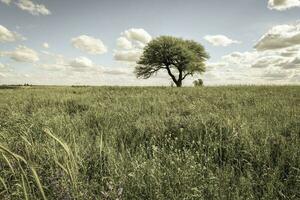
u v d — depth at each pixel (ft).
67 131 14.66
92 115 19.75
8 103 31.24
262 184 8.98
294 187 8.79
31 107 26.27
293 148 11.43
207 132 13.79
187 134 14.16
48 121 16.61
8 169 9.50
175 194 8.09
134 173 8.95
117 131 15.20
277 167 9.87
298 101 27.12
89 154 11.21
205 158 10.81
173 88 55.01
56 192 7.88
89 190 8.13
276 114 19.13
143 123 16.75
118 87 65.57
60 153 9.99
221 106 24.59
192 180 8.78
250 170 10.03
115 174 9.25
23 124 15.97
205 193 8.32
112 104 26.37
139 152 11.89
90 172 10.03
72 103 28.76
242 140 12.62
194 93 39.09
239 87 52.85
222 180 8.89
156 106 23.85
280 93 36.58
